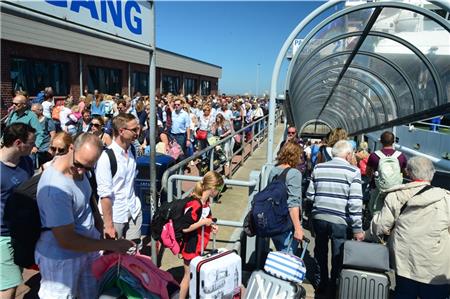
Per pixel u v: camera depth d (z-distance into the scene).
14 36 13.54
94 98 12.80
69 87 17.22
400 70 6.12
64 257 2.44
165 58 28.12
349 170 3.66
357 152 6.80
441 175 5.03
